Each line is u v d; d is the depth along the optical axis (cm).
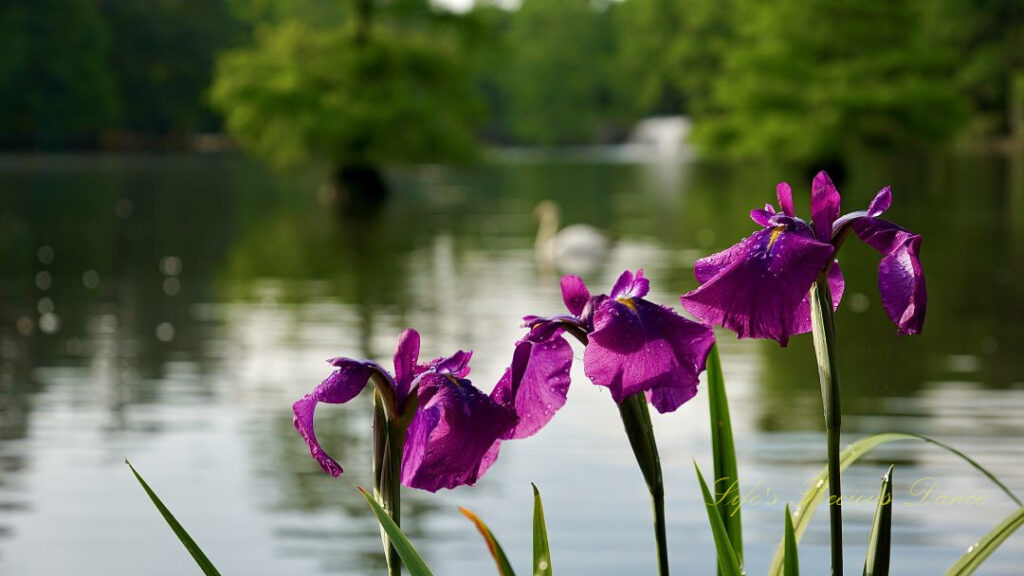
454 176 5744
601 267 1994
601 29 10988
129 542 673
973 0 6675
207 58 8450
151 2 8306
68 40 7425
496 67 4547
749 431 873
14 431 920
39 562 640
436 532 693
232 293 1734
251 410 988
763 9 4450
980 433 851
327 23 8856
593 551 646
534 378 180
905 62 4288
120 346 1293
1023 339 1240
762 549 632
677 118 10412
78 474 808
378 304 1600
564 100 10906
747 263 169
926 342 1235
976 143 7194
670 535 671
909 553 627
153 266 2100
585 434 891
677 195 4038
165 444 884
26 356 1239
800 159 4375
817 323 178
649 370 170
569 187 4662
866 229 174
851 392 1001
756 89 4275
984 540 189
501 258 2178
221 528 700
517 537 676
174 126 8706
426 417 170
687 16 8644
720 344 1251
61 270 2044
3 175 5269
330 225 2969
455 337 1314
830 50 4353
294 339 1322
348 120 3978
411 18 4262
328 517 719
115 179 5062
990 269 1888
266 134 4197
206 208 3550
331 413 994
